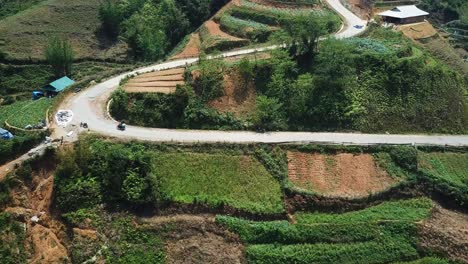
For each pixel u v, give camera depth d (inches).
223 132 3048.7
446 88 3538.4
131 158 2578.7
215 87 3245.6
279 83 3309.5
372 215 2677.2
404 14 4845.0
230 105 3218.5
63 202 2452.0
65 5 5206.7
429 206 2810.0
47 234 2384.4
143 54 4643.2
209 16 5226.4
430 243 2571.4
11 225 2343.8
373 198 2787.9
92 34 4982.8
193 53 4224.9
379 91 3432.6
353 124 3257.9
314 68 3440.0
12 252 2272.4
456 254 2532.0
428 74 3543.3
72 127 2876.5
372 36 4338.1
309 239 2518.5
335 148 2982.3
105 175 2549.2
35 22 4960.6
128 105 3075.8
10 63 4544.8
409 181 2901.1
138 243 2402.8
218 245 2431.1
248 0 4896.7
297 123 3203.7
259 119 3129.9
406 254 2524.6
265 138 3004.4
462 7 5900.6
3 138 2726.4
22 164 2507.4
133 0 5152.6
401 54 3737.7
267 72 3383.4
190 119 3090.6
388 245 2539.4
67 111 3043.8
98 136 2787.9
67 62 4325.8
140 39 4626.0
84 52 4800.7
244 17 4687.5
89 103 3184.1
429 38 4574.3
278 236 2493.8
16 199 2432.3
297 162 2881.4
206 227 2486.5
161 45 4643.2
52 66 4370.1
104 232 2413.9
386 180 2888.8
